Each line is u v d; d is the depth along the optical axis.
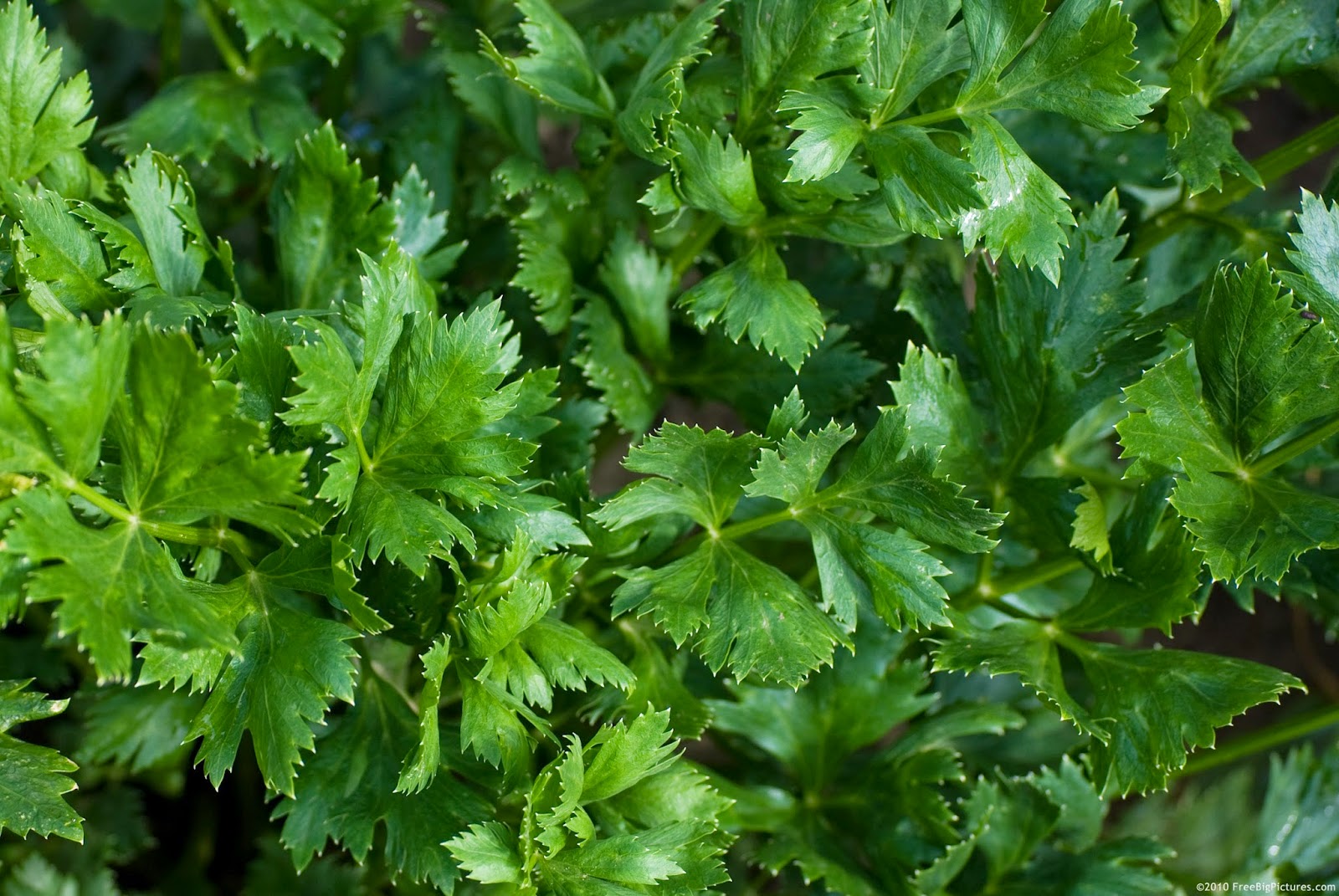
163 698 1.05
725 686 1.08
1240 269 1.05
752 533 1.00
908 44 0.98
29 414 0.90
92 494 0.91
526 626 0.95
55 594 0.89
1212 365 0.98
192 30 1.25
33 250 0.96
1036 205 0.98
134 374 0.90
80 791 1.13
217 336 0.98
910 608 0.97
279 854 1.10
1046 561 1.04
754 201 1.00
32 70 0.99
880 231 1.00
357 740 0.98
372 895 1.10
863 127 0.98
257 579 0.95
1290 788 1.17
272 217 1.04
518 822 1.01
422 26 1.12
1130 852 1.07
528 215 1.05
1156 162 1.07
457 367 0.95
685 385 1.08
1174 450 0.98
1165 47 1.09
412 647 1.00
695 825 0.97
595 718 1.00
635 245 1.06
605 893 0.95
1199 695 0.99
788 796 1.08
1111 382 1.02
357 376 0.94
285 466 0.91
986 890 1.08
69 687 1.14
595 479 1.27
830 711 1.06
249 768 1.17
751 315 1.00
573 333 1.06
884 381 1.08
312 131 1.10
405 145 1.12
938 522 0.97
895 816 1.06
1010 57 0.97
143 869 1.18
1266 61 1.02
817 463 0.98
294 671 0.94
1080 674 1.14
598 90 1.04
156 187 0.98
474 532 0.97
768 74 0.99
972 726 1.06
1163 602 0.99
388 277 0.94
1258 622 1.42
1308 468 1.05
